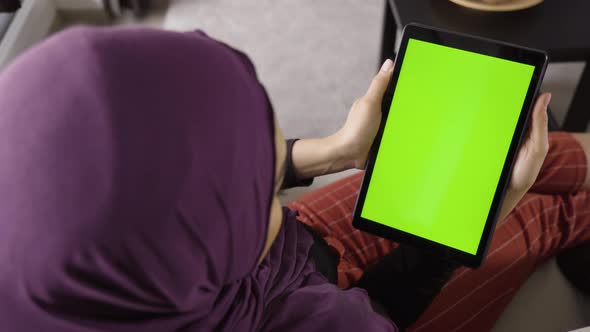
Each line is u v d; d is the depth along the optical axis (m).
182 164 0.49
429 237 0.93
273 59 2.23
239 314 0.66
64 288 0.49
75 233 0.47
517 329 1.17
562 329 1.16
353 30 2.34
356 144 0.94
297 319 0.73
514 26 1.58
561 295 1.21
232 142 0.52
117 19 2.44
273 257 0.79
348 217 1.17
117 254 0.48
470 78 0.87
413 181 0.92
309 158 0.98
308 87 2.13
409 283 0.94
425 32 0.88
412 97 0.90
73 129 0.46
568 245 1.23
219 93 0.52
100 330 0.52
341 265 1.07
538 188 1.26
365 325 0.74
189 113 0.49
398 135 0.92
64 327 0.51
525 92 0.85
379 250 1.15
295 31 2.34
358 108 0.92
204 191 0.51
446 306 1.11
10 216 0.47
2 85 0.49
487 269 1.13
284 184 1.01
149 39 0.50
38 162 0.46
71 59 0.47
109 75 0.47
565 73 2.11
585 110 1.79
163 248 0.50
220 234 0.54
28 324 0.51
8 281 0.49
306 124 2.01
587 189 1.26
